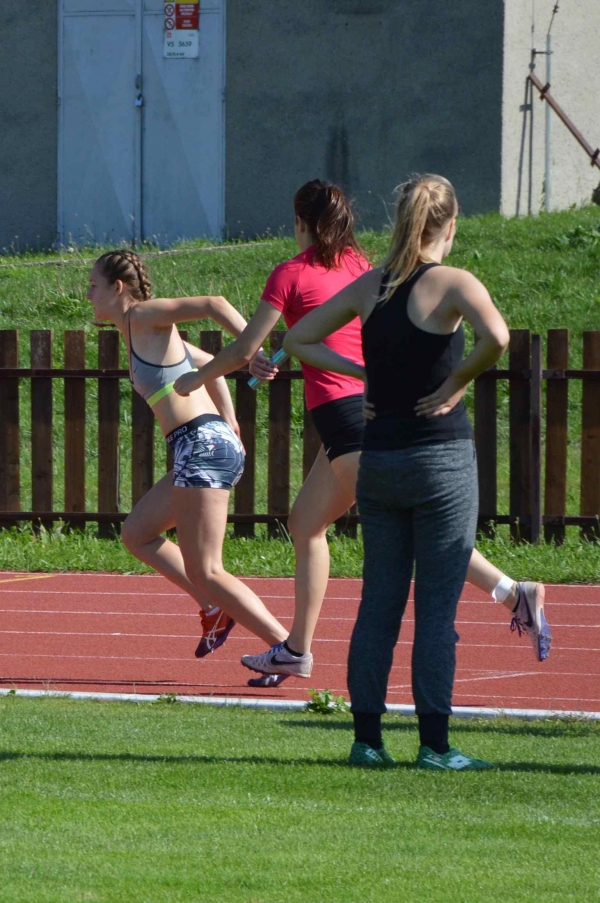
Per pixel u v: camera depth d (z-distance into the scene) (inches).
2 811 568.4
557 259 2449.6
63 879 477.1
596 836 537.0
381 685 670.5
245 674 1004.6
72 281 2490.2
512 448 1608.0
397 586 667.4
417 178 652.1
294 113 2967.5
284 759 679.1
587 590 1403.8
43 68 3120.1
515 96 2878.9
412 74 2876.5
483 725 811.4
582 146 2910.9
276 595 1369.3
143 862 498.0
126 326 891.4
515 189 2910.9
